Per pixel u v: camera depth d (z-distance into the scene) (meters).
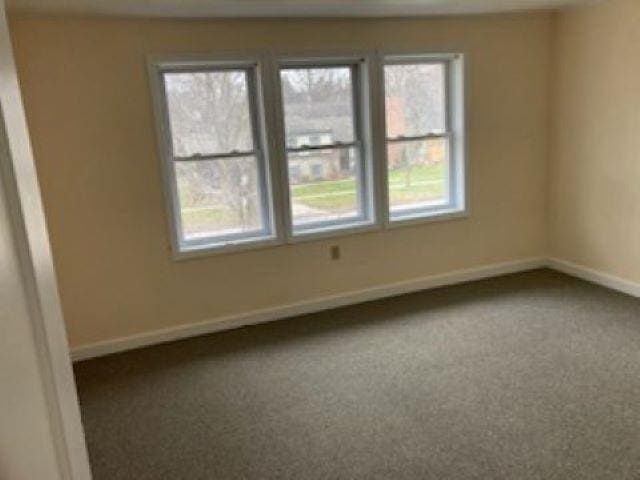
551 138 4.84
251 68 3.94
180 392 3.20
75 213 3.58
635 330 3.65
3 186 0.65
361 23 4.05
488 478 2.29
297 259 4.24
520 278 4.83
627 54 4.04
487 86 4.54
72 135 3.49
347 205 4.44
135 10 3.23
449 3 3.69
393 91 4.38
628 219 4.23
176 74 3.76
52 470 0.73
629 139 4.12
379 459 2.46
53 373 0.76
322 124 4.23
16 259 0.66
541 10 4.45
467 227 4.75
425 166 4.62
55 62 3.38
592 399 2.84
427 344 3.61
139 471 2.49
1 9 0.72
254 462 2.50
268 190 4.10
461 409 2.82
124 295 3.80
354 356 3.51
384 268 4.53
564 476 2.27
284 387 3.17
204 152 3.94
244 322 4.16
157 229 3.80
